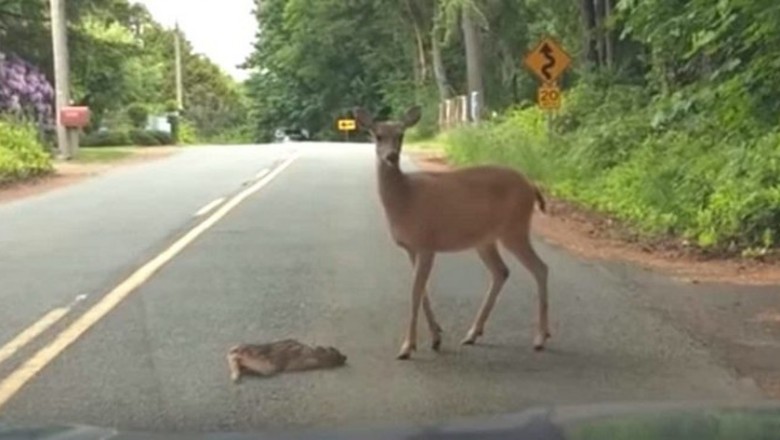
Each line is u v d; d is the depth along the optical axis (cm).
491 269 820
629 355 754
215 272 1114
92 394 657
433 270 1121
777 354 755
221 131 8800
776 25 1234
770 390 658
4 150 2538
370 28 6344
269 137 8012
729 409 291
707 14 1346
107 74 4506
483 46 4344
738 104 1380
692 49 1399
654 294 992
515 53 4238
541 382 683
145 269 1129
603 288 1023
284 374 705
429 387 672
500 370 716
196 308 923
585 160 2153
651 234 1416
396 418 598
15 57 3869
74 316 888
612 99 2472
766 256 1213
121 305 935
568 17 3038
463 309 920
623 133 2170
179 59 8112
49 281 1059
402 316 893
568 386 672
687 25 1392
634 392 656
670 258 1233
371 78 6781
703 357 746
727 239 1270
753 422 275
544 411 291
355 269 1137
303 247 1302
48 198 2014
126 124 5044
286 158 3288
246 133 8419
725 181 1416
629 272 1127
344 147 4294
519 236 804
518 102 4109
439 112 4981
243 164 2989
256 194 2016
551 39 2511
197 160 3250
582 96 2627
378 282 1056
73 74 4138
